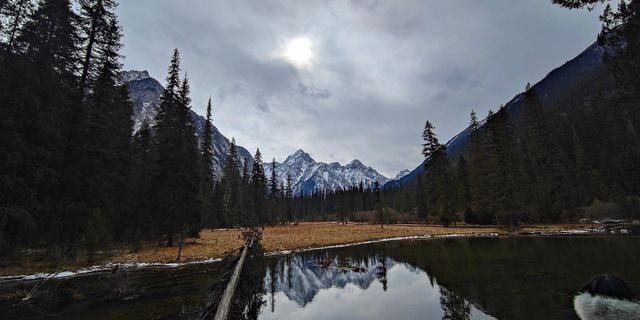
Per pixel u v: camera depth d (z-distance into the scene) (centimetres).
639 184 5666
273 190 9000
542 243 2706
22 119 1831
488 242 3044
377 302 1209
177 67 3222
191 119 3231
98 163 2286
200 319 739
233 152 7056
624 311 227
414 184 12456
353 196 14850
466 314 976
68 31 2175
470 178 5653
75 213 2052
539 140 5488
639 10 1227
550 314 909
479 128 5638
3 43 1877
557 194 5078
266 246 3147
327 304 1222
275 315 1104
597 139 7488
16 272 1658
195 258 2259
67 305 1123
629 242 2438
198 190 3031
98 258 2069
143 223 3144
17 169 1814
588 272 1442
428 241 3488
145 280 1571
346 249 3094
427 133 5888
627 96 1811
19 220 1694
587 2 910
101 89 2428
